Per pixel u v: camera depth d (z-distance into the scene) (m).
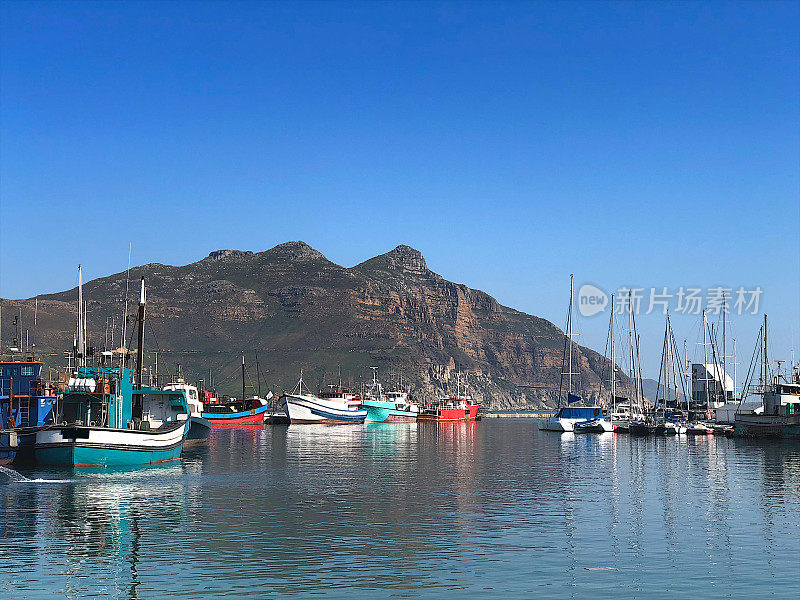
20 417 78.75
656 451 118.88
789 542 45.25
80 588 34.81
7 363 80.19
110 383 81.19
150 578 36.41
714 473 83.50
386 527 48.94
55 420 79.56
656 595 34.56
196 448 117.62
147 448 78.81
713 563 40.16
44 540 43.91
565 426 188.75
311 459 98.06
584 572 38.19
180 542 43.75
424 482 73.25
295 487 67.88
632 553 42.25
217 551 41.69
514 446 132.25
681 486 71.31
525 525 50.16
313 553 41.53
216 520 50.50
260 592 34.41
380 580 36.41
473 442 145.00
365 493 64.69
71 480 66.81
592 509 56.88
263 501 59.03
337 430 193.50
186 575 36.97
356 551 42.09
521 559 40.72
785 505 59.22
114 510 53.38
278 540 44.62
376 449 120.44
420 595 34.25
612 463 96.69
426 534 46.84
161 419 107.31
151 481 68.56
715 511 56.25
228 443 130.75
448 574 37.62
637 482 74.50
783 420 146.50
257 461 93.81
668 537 46.53
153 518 50.75
